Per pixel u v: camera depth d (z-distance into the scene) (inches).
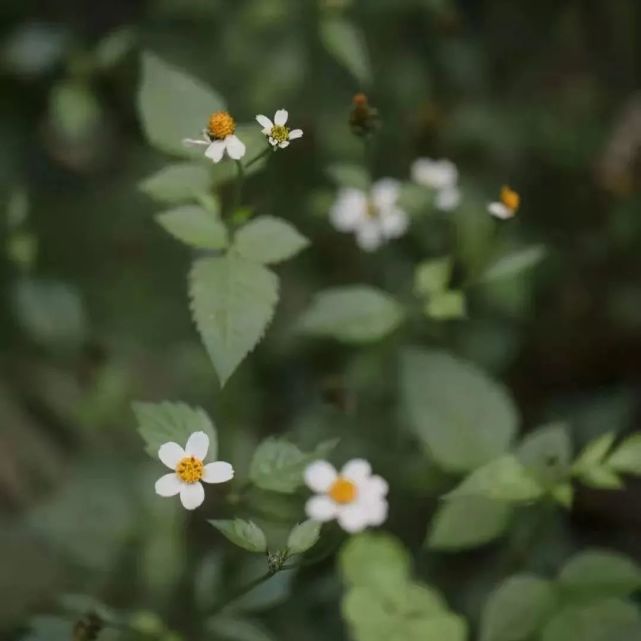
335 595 48.7
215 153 42.9
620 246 58.4
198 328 42.8
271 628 48.8
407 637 43.2
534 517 49.3
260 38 56.8
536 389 57.4
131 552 49.8
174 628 48.8
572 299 58.0
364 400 51.6
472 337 54.0
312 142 55.9
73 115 53.5
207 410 52.9
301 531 41.8
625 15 64.3
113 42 53.9
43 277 53.9
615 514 54.7
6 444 52.9
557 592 43.8
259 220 44.0
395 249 54.3
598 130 60.2
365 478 41.9
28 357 54.7
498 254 53.7
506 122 58.9
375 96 57.5
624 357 57.6
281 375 54.1
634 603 45.3
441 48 59.3
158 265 57.2
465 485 43.7
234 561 46.5
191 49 58.4
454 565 51.6
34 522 50.2
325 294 47.5
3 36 64.8
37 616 46.3
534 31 64.8
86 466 51.5
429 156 56.1
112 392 53.2
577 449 53.9
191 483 41.8
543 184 59.1
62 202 59.3
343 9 51.8
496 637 43.6
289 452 43.3
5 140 61.0
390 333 49.0
